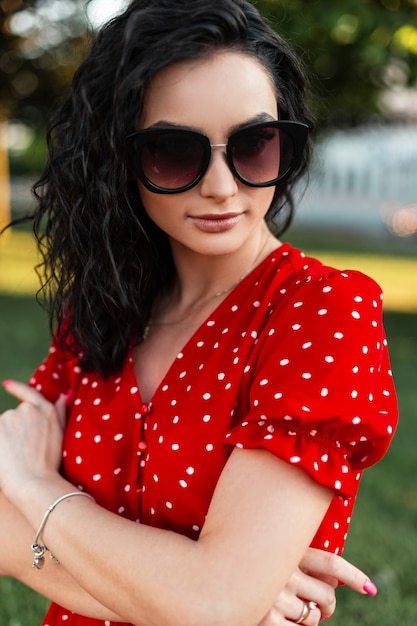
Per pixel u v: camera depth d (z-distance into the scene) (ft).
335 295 4.03
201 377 4.31
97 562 3.96
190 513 4.19
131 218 4.65
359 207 72.43
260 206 4.26
